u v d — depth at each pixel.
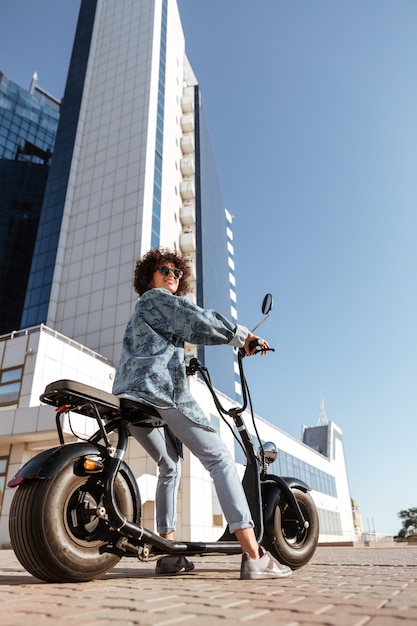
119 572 2.91
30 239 52.59
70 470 2.18
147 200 30.67
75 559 2.10
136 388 2.34
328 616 1.24
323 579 2.28
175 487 2.87
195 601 1.51
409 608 1.34
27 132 63.53
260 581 2.20
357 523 75.44
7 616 1.28
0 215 52.91
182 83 47.06
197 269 36.94
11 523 2.12
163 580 2.29
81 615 1.27
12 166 57.69
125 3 43.31
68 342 19.84
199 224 38.78
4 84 64.19
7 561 5.08
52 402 2.28
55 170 36.31
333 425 60.53
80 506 2.21
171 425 2.39
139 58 38.50
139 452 17.66
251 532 2.36
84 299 28.44
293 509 3.05
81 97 39.28
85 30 44.34
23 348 18.06
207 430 2.42
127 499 2.37
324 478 45.72
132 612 1.31
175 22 46.28
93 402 2.21
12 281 48.66
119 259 28.59
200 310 2.48
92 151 35.75
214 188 54.88
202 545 2.49
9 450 16.56
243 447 2.84
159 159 34.41
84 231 31.66
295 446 38.06
